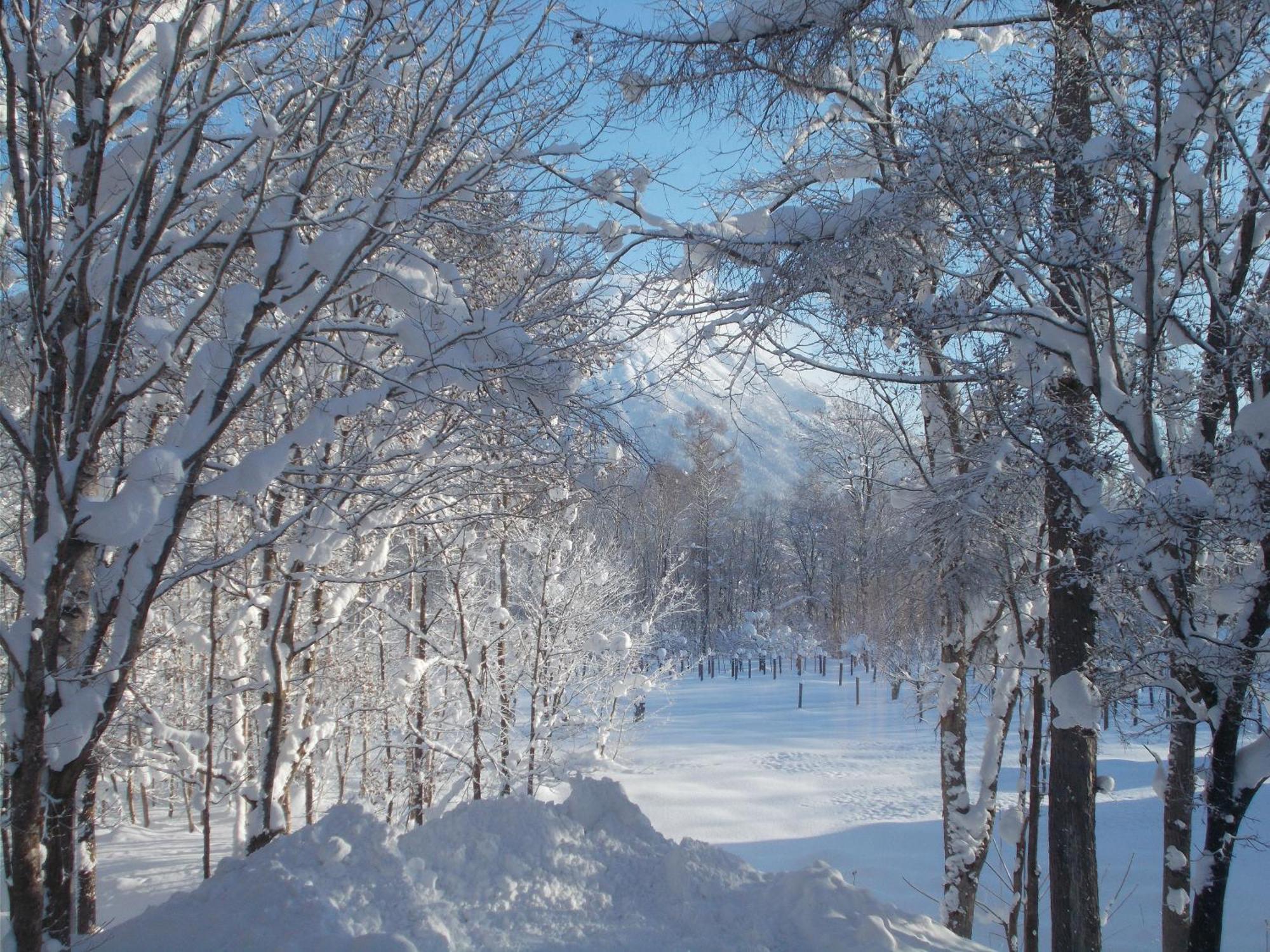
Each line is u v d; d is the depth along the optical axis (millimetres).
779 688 48188
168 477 5551
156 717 11258
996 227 6988
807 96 8180
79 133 6672
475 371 6820
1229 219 7410
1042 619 9922
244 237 6250
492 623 17312
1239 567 7211
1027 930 8938
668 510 23406
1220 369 6805
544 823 6133
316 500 7809
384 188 6602
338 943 4801
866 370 7891
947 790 10508
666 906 5723
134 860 15828
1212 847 6402
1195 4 6539
